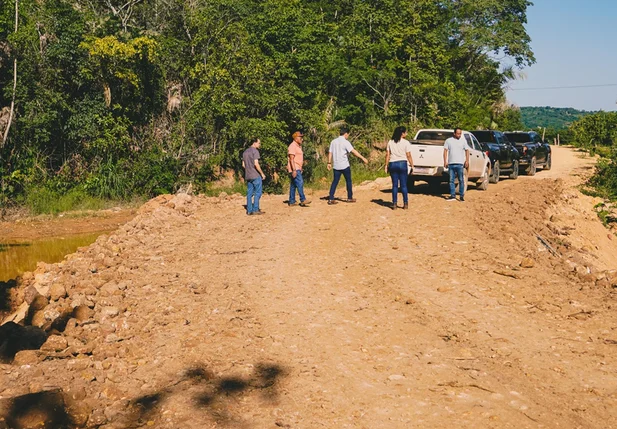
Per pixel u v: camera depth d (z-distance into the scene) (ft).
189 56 100.12
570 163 125.08
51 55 82.74
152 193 87.97
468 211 48.85
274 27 106.63
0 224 66.85
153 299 27.96
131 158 90.79
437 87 131.44
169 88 98.68
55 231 62.39
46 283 31.68
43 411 16.72
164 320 24.90
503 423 16.70
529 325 24.53
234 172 98.32
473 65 179.32
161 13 105.09
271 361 20.84
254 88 97.71
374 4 133.49
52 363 20.22
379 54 127.24
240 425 16.43
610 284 29.76
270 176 99.55
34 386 18.20
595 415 17.21
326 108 119.96
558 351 21.89
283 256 36.32
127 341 22.53
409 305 27.02
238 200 59.16
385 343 22.62
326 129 112.98
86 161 87.25
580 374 19.97
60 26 84.79
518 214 50.06
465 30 168.86
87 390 18.43
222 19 104.47
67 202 78.64
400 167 49.37
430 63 131.03
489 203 53.42
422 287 29.73
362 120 123.95
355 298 28.12
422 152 57.06
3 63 82.12
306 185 99.71
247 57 99.14
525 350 21.99
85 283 30.19
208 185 93.15
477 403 17.88
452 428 16.39
